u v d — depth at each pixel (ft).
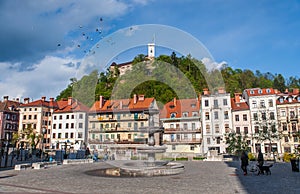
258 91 157.89
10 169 62.34
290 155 94.89
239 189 32.40
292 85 304.71
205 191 30.81
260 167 49.44
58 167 65.82
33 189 32.32
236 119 155.22
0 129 204.85
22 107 201.67
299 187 34.24
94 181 38.70
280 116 149.48
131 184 35.60
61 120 196.03
